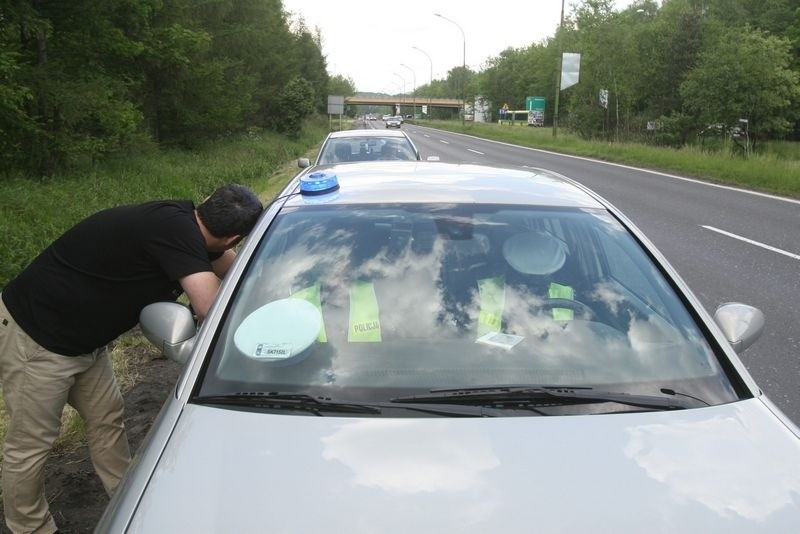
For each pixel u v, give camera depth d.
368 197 2.89
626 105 36.19
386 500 1.63
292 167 23.83
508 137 46.16
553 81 83.88
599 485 1.69
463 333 2.29
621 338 2.30
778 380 4.75
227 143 26.25
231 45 27.02
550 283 2.49
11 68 10.52
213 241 2.88
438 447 1.80
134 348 5.20
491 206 2.83
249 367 2.12
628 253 2.66
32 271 2.77
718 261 8.32
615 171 20.88
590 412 1.99
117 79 15.43
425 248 2.59
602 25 36.19
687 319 2.39
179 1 18.86
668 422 1.94
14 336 2.75
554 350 2.24
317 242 2.60
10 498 2.89
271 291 2.39
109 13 14.60
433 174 3.28
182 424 1.92
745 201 13.84
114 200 11.04
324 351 2.19
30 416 2.82
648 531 1.56
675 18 34.69
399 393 2.05
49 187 10.66
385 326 2.30
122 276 2.72
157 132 22.25
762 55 27.05
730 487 1.70
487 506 1.61
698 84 28.45
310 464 1.75
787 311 6.28
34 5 12.52
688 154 23.17
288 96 40.59
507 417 1.94
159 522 1.59
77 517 3.18
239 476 1.71
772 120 28.00
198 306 2.65
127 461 3.26
